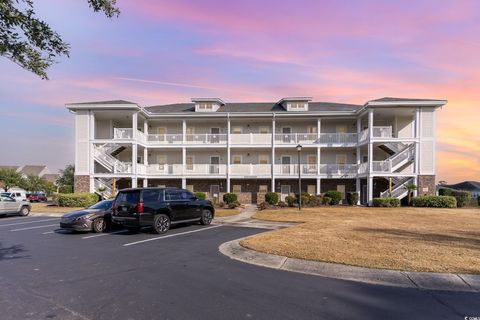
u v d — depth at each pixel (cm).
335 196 2831
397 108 2784
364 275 667
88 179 2930
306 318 455
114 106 2888
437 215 1878
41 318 454
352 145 3080
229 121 3203
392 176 2750
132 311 479
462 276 646
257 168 3169
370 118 2766
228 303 514
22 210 2138
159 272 704
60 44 469
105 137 3238
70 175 4991
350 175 3047
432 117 2769
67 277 662
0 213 1984
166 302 517
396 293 567
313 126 3328
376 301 527
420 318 458
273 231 1228
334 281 637
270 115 3108
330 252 843
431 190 2745
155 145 3216
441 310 489
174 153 3425
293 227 1335
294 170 3138
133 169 2914
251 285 610
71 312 475
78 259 832
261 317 457
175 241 1105
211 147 3216
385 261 748
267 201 2736
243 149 3372
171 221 1341
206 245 1027
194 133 3403
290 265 752
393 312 480
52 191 6475
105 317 457
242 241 1014
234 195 2711
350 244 952
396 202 2564
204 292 568
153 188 1323
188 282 629
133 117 2958
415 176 2758
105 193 2914
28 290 577
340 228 1298
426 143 2767
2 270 720
